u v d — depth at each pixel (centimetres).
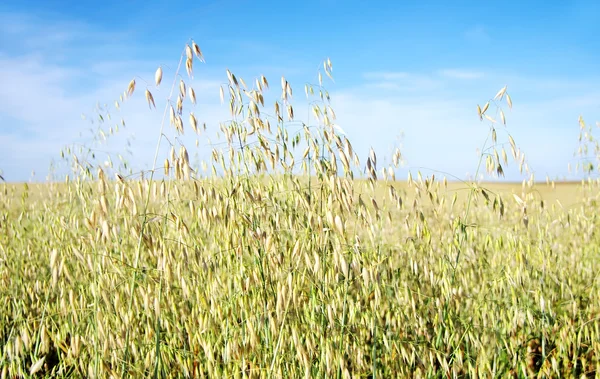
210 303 77
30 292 94
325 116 81
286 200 84
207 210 76
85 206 95
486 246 97
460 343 81
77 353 72
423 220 91
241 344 74
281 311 73
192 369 76
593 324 89
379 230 95
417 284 95
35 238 123
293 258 75
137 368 72
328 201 75
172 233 91
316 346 77
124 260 78
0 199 134
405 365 81
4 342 84
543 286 94
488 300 87
